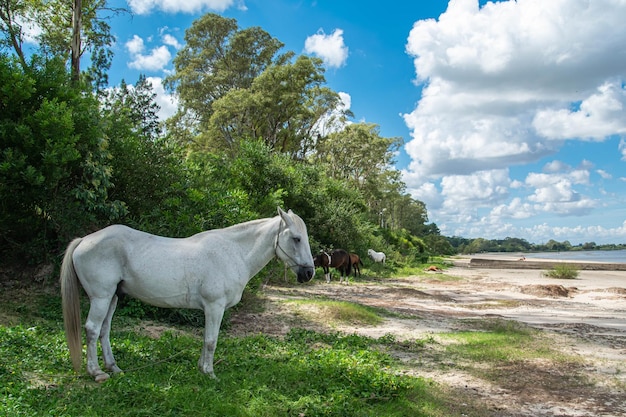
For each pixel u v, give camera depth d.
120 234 5.25
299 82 35.91
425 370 6.86
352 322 10.43
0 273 8.68
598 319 13.44
